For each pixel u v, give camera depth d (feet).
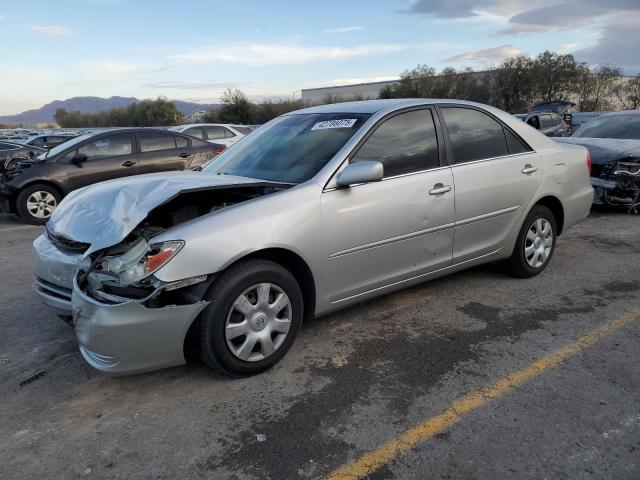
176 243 9.55
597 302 14.30
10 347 12.66
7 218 31.91
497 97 146.51
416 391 10.12
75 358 11.98
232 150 14.85
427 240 13.16
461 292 15.23
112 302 9.50
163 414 9.66
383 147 12.53
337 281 11.75
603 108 142.10
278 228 10.50
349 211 11.57
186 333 9.77
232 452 8.55
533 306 14.12
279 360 11.08
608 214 25.93
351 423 9.18
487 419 9.16
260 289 10.46
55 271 11.59
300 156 12.50
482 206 14.19
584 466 7.97
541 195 15.66
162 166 31.89
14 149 39.40
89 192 12.58
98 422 9.49
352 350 11.85
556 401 9.64
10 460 8.52
